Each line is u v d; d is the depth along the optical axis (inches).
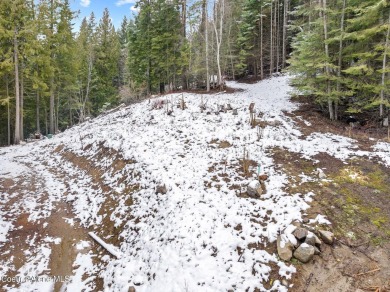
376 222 236.5
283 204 263.0
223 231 240.1
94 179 422.0
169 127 515.2
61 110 1448.1
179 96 789.2
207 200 282.4
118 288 219.3
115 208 328.5
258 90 951.0
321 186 287.9
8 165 550.0
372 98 487.8
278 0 1270.9
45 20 884.0
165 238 246.5
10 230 308.8
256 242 225.9
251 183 286.0
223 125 493.0
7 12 762.8
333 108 600.4
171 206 281.7
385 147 384.5
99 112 1350.9
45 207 362.9
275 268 202.7
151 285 212.7
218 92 908.0
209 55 1038.4
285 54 1282.0
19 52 797.2
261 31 1184.2
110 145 495.8
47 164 553.6
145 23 1061.8
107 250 269.6
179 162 372.5
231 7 1151.0
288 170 325.4
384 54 438.3
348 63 554.3
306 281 191.8
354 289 183.8
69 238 297.1
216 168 346.3
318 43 550.0
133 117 647.1
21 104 873.5
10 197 388.8
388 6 443.8
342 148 386.9
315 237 214.7
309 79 554.6
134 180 362.3
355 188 283.3
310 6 584.1
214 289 193.6
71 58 1048.2
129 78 1371.8
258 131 450.3
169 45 1014.4
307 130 477.7
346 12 506.6
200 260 216.7
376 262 200.8
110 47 1549.0
